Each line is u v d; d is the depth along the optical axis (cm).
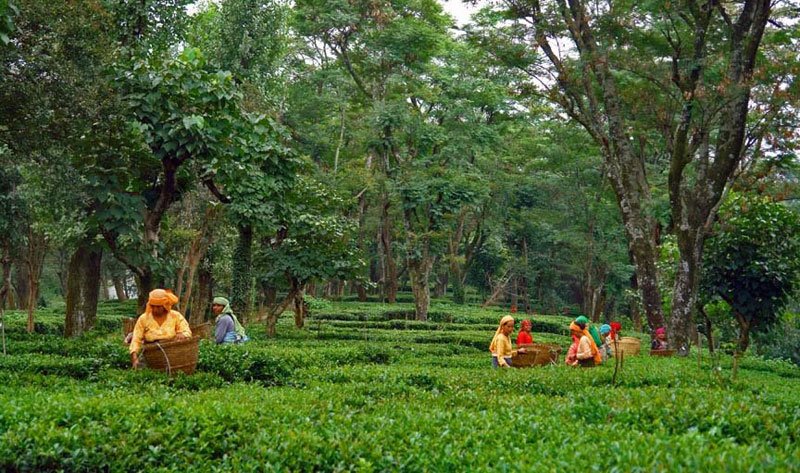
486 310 4022
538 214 4322
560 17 1978
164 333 994
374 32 3197
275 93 2719
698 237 1816
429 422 673
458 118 3481
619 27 1936
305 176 2156
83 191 1432
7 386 898
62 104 1320
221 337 1328
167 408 686
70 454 590
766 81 1767
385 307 3788
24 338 1591
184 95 1348
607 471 484
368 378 1102
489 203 4128
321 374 1129
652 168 3219
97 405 683
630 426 663
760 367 1862
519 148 4006
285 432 628
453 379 1041
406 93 3359
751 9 1769
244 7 2491
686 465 464
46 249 2159
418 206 3447
